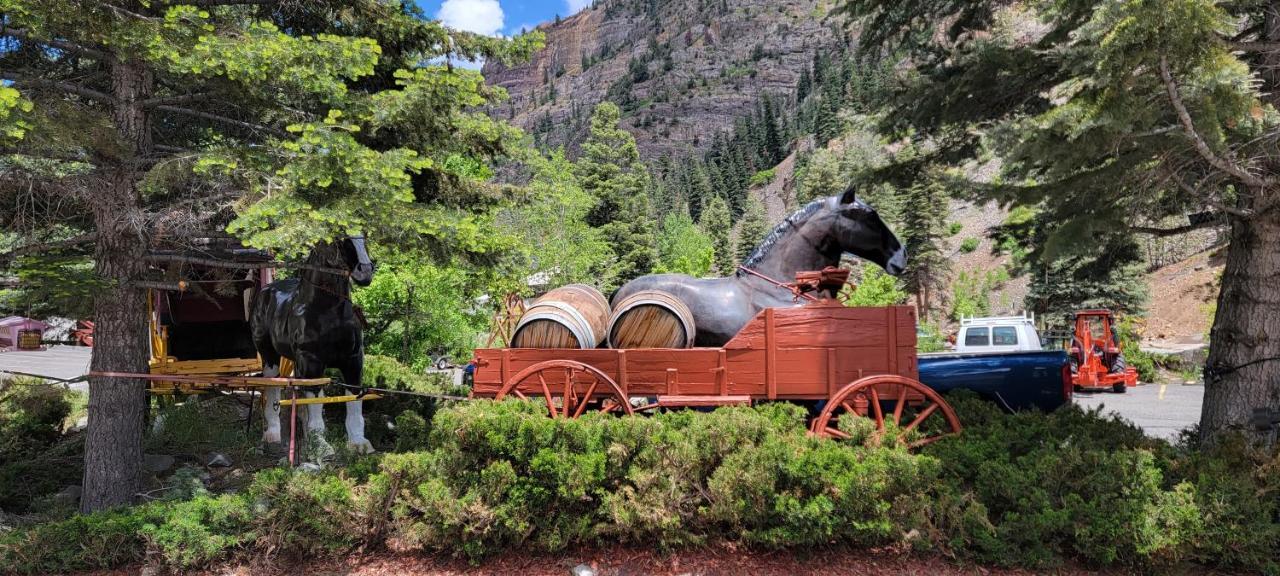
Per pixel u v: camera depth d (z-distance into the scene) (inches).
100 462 247.1
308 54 234.7
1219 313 259.6
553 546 206.1
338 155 226.5
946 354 295.3
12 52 271.9
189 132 350.9
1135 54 185.5
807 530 202.2
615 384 248.5
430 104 289.6
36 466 295.4
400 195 237.9
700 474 219.0
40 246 233.1
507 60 357.4
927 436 246.1
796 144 6702.8
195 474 282.8
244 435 359.3
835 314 250.4
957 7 315.9
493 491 208.4
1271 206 235.6
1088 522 197.8
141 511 223.3
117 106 250.2
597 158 2244.1
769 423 228.8
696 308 280.8
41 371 813.9
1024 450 232.5
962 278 2166.6
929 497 208.5
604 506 209.6
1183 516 196.7
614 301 300.8
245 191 240.2
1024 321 695.7
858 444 231.9
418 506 218.1
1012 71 284.7
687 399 251.9
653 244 2324.1
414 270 569.6
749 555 209.8
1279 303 243.8
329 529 215.0
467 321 728.3
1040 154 217.2
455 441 213.6
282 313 318.0
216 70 224.4
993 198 265.1
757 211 3206.2
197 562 212.2
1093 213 237.1
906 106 318.0
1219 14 181.3
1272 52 227.9
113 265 248.8
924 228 1930.4
